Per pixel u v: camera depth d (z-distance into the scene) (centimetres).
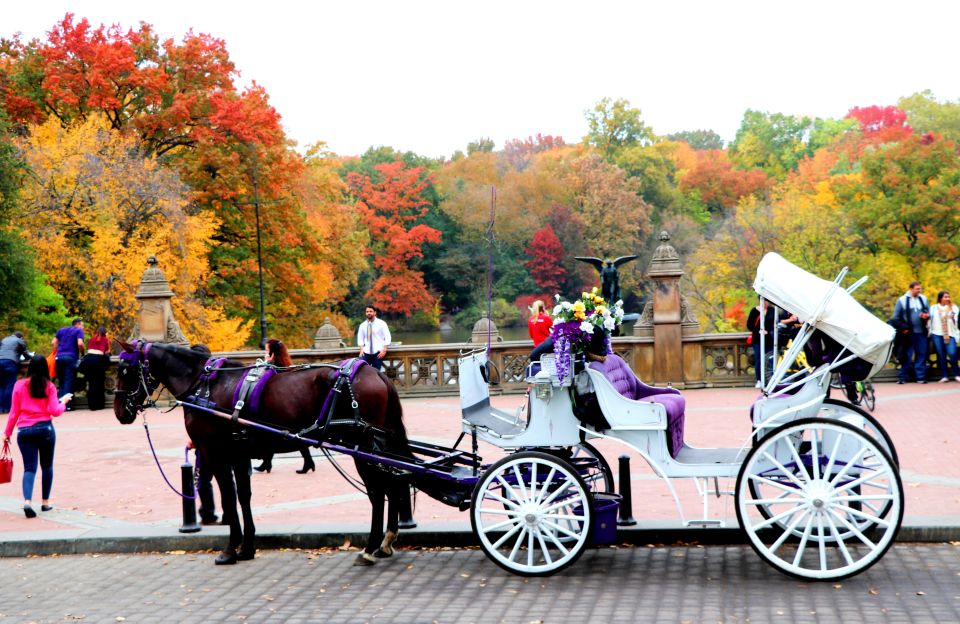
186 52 4200
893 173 5434
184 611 774
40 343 3338
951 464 1154
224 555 912
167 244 3709
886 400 1731
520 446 847
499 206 7975
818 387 800
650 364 2061
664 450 812
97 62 3894
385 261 7375
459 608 744
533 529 807
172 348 960
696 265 6066
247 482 920
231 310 4197
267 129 4222
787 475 779
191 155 4184
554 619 707
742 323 5681
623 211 8006
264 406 902
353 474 1271
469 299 7956
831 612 692
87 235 3756
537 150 11106
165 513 1095
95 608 794
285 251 4503
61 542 988
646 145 10469
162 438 1644
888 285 5278
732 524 895
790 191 6669
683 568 823
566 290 7888
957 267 5347
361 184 8138
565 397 835
